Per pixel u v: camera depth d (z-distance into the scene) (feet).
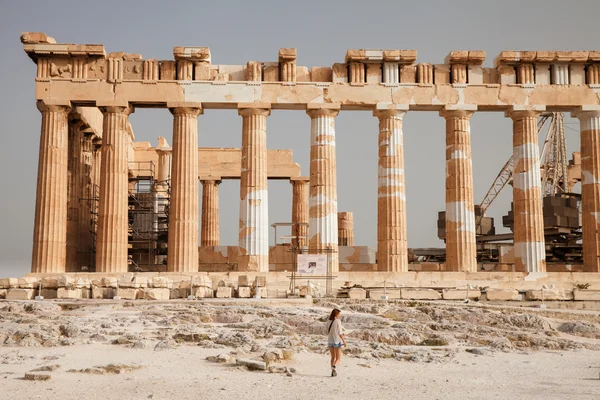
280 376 64.49
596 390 60.54
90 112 171.94
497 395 58.03
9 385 58.80
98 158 184.65
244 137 154.81
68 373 64.13
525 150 157.79
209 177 213.25
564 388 61.26
